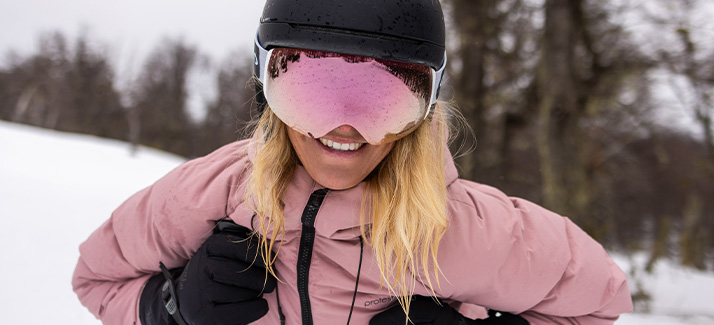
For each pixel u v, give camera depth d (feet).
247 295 3.12
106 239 3.67
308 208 3.02
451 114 3.60
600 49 20.36
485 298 3.23
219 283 3.07
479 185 3.92
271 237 3.16
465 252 3.02
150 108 135.44
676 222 54.95
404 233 2.89
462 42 25.25
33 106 141.59
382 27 2.26
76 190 25.67
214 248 3.18
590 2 19.35
